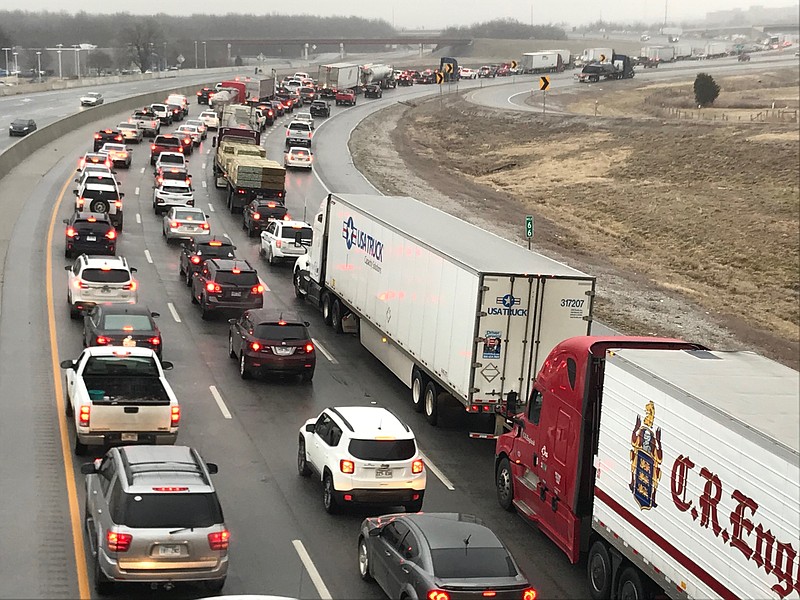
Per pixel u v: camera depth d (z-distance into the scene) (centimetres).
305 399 2623
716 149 8500
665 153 8650
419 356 2548
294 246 4319
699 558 1326
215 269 3331
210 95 11912
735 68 19162
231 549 1700
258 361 2688
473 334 2231
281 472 2100
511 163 8944
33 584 1495
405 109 12675
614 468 1562
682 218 6706
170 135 7500
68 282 3331
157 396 2045
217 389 2642
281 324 2719
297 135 8556
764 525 1193
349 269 3183
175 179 5656
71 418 2283
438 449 2344
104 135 7244
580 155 9031
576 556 1700
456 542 1423
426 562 1389
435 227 2850
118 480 1460
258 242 4828
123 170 6650
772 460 1180
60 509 1791
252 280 3341
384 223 2855
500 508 2006
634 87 15050
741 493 1241
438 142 10338
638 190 7575
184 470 1484
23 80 19875
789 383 1431
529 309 2247
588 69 15950
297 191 6381
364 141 9488
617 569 1569
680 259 5816
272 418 2445
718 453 1291
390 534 1527
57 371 2641
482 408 2247
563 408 1764
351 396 2683
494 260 2370
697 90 12394
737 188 7525
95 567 1486
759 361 1564
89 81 14750
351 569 1655
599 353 1692
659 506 1425
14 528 1697
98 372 2080
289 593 1549
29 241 4312
